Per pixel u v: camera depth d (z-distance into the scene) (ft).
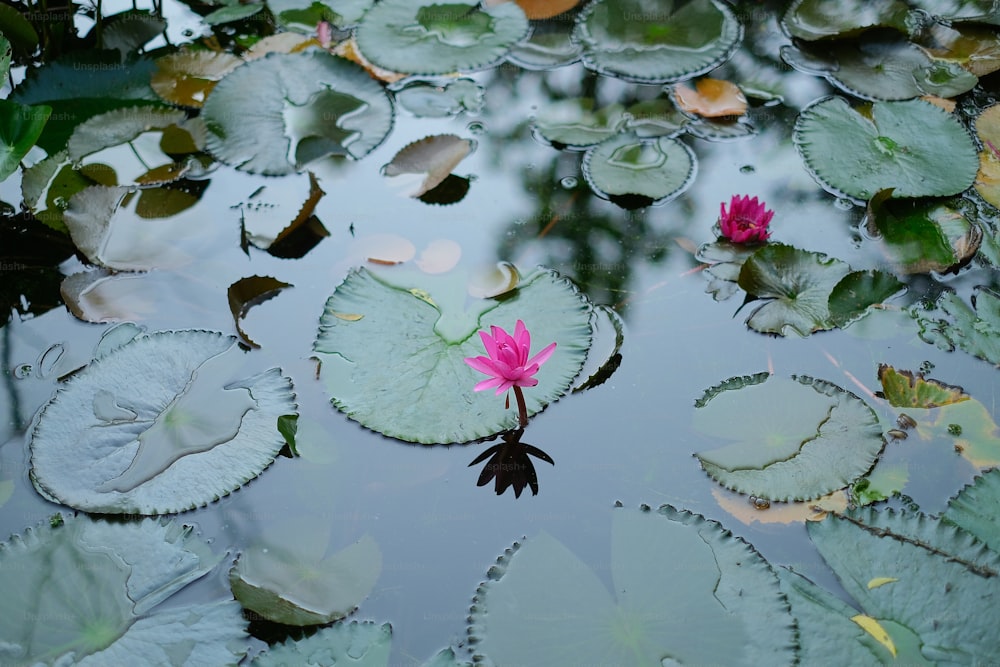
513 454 6.16
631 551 5.86
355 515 6.00
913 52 7.73
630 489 6.06
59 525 5.93
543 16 8.06
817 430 6.17
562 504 6.03
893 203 7.00
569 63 7.80
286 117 7.40
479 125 7.50
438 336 6.47
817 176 7.14
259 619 5.73
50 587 5.78
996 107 7.43
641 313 6.62
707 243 6.91
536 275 6.72
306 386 6.34
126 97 7.52
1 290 6.67
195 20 8.07
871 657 5.59
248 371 6.39
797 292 6.64
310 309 6.64
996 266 6.72
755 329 6.54
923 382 6.32
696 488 6.05
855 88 7.55
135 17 8.04
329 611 5.75
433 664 5.63
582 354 6.43
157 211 6.98
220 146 7.27
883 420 6.22
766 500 6.00
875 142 7.23
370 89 7.58
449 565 5.88
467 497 6.05
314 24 8.03
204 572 5.84
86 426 6.17
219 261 6.81
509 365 6.08
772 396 6.29
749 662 5.59
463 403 6.27
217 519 5.97
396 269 6.76
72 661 5.61
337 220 7.00
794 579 5.79
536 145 7.40
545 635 5.67
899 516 5.92
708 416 6.25
